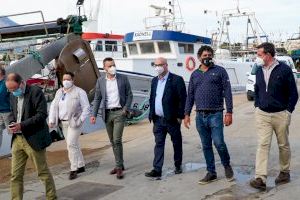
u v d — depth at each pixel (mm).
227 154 6316
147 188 6441
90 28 18844
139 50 18031
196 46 18219
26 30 11602
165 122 6812
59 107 7277
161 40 17281
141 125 12758
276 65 5785
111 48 18859
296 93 5816
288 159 6105
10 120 5617
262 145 5910
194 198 5816
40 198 6367
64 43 11062
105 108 7113
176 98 6793
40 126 5480
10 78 5332
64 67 10602
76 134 7297
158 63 6672
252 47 28469
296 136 9625
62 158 8906
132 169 7652
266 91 5812
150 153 8875
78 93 7227
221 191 5988
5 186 7129
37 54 10555
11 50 11383
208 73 6160
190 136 10445
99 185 6801
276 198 5539
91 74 11211
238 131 10766
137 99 14062
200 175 6914
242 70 22688
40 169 5605
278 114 5828
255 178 5980
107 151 9406
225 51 26719
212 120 6180
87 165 8164
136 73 14320
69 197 6281
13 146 5586
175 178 6836
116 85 7066
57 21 11352
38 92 5449
